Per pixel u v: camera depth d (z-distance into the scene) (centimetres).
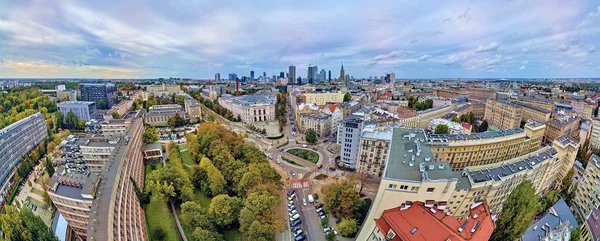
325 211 12862
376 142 16150
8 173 16912
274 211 11850
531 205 9544
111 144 16588
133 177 13512
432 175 9538
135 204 11900
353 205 12144
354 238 11369
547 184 14812
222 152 16675
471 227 7888
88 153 16625
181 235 11612
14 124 19275
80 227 10775
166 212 12769
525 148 19112
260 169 14725
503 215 9944
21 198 15600
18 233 9675
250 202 11638
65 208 10400
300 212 13350
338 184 13088
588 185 12706
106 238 7456
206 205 13638
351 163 18262
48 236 10194
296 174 17588
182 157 19825
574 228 10862
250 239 10062
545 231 10481
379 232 8988
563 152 15325
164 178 13675
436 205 9144
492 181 10450
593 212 11262
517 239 9900
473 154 16712
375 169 16675
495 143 16912
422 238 7588
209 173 14312
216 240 10169
